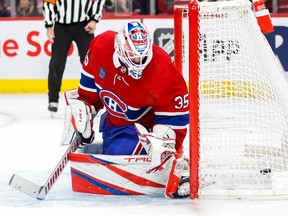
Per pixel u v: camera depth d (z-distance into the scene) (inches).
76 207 226.7
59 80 458.3
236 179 247.8
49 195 245.1
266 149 255.9
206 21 259.3
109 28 559.2
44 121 442.9
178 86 236.2
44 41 562.9
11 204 233.6
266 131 259.4
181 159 235.6
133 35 223.5
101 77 244.5
